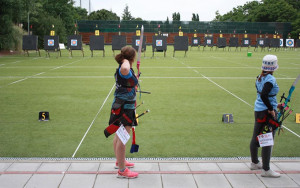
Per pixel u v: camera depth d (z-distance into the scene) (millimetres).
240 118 6523
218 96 8688
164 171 3916
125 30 50094
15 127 5785
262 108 3695
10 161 4164
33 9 23906
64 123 6062
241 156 4480
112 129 3664
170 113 6855
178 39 23219
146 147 4820
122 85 3562
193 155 4508
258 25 52469
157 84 10516
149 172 3885
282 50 37625
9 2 20234
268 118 3641
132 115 3662
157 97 8469
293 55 27219
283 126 5984
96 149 4715
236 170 3961
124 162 3709
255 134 3830
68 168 3971
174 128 5812
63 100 8031
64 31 35188
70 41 22297
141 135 5395
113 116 3660
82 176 3756
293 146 4914
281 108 3906
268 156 3695
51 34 21375
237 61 19859
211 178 3740
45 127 5801
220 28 52219
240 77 12375
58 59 20109
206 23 51875
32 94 8734
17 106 7371
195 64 17531
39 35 31234
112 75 12555
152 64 17297
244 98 8469
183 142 5070
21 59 19750
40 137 5254
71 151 4625
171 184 3586
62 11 38875
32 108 7199
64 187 3494
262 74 3721
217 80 11547
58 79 11445
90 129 5703
